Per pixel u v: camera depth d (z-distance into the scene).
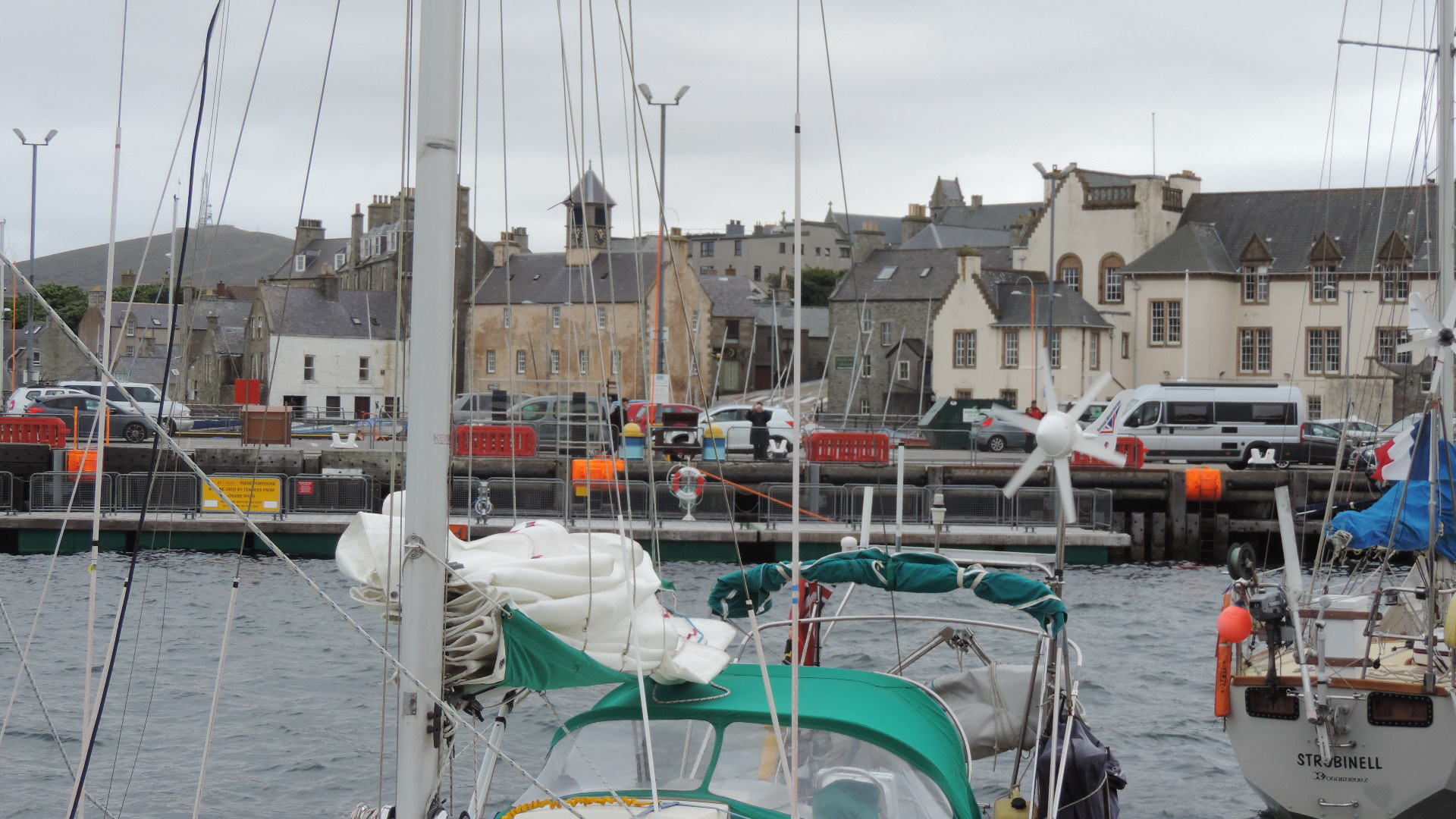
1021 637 20.78
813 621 9.56
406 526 5.51
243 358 90.62
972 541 31.78
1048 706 9.55
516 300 83.44
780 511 34.84
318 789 13.10
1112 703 17.84
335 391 90.50
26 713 15.30
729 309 107.50
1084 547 32.59
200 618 21.75
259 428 43.22
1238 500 40.31
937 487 33.75
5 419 37.50
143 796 12.76
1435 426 11.95
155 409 47.50
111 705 15.91
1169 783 14.16
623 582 6.50
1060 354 75.06
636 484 33.72
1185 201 80.88
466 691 6.05
